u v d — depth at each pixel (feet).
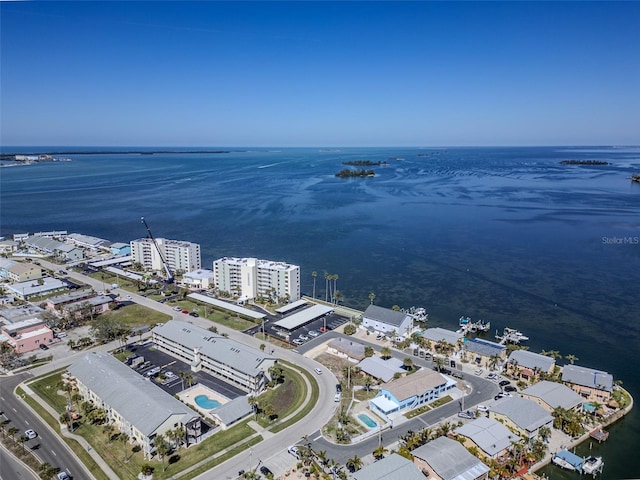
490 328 604.08
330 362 499.10
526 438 359.25
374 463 316.19
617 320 625.41
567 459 338.54
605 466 343.87
